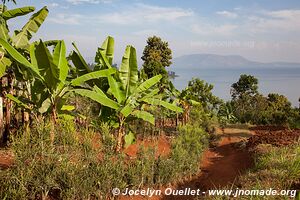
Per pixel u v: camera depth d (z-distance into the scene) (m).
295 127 21.80
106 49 10.84
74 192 6.32
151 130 14.43
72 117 9.23
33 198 5.99
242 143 16.11
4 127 9.84
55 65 7.88
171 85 19.59
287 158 9.03
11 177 5.79
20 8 8.95
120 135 9.98
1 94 9.48
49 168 6.24
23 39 9.59
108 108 10.26
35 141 6.48
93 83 10.75
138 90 10.27
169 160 9.86
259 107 39.81
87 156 7.30
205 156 14.84
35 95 8.83
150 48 34.47
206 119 21.52
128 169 8.41
